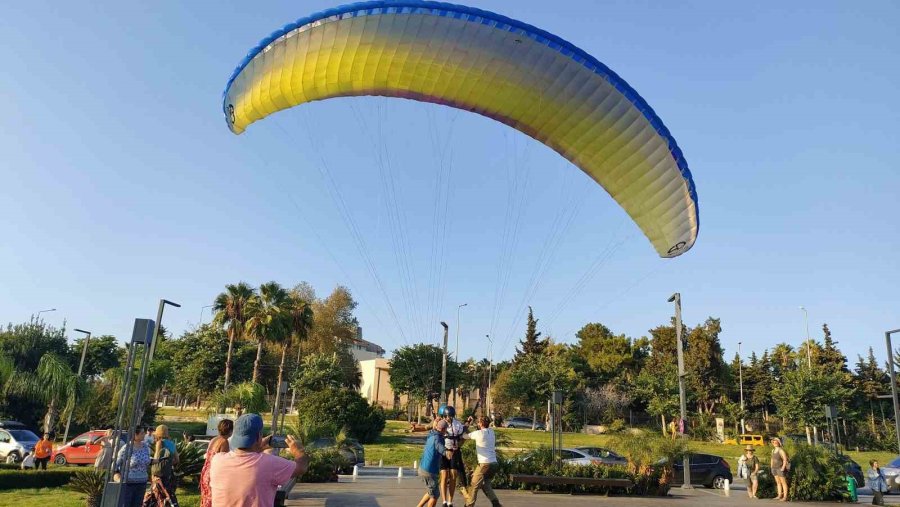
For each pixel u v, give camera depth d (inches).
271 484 167.6
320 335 2834.6
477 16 499.2
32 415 1464.1
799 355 2984.7
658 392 2469.2
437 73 528.7
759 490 716.7
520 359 3134.8
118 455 386.9
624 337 3129.9
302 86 528.7
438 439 397.1
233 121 566.6
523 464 665.6
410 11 495.5
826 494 692.7
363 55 511.2
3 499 548.7
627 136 557.3
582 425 2496.3
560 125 566.9
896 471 914.1
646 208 596.1
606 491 641.6
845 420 2208.4
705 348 2790.4
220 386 2432.3
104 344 2386.8
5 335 1806.1
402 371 2608.3
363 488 641.0
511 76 529.3
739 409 2541.8
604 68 522.0
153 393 1620.3
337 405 1567.4
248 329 1825.8
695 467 863.1
